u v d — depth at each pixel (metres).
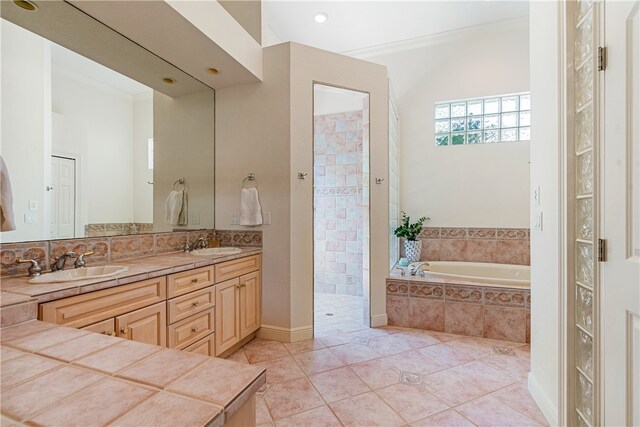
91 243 1.91
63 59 1.84
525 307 2.56
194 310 1.96
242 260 2.46
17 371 0.63
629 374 1.00
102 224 2.04
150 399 0.52
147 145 2.36
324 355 2.36
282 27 3.61
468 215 3.85
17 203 1.60
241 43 2.41
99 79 2.03
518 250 3.66
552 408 1.54
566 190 1.38
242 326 2.45
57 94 1.81
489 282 2.84
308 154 2.71
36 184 1.69
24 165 1.64
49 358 0.69
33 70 1.69
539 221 1.69
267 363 2.23
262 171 2.71
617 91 1.05
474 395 1.82
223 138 2.85
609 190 1.10
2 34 1.56
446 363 2.22
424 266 3.70
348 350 2.44
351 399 1.78
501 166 3.73
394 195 3.75
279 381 1.98
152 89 2.38
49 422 0.47
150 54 2.24
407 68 4.05
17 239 1.59
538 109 1.70
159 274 1.71
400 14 3.42
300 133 2.67
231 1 2.82
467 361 2.25
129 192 2.23
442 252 3.95
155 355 0.70
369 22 3.55
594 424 1.21
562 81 1.40
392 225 3.55
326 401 1.76
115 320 1.46
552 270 1.52
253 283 2.60
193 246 2.64
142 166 2.32
